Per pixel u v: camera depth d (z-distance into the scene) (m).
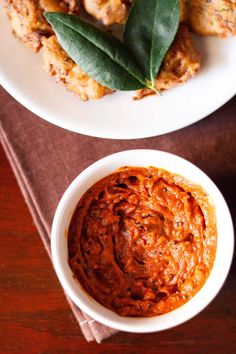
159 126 0.35
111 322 0.30
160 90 0.35
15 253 0.38
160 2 0.32
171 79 0.34
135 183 0.33
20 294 0.38
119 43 0.33
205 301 0.30
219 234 0.31
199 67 0.35
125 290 0.32
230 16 0.34
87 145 0.36
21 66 0.35
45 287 0.38
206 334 0.37
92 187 0.32
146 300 0.32
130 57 0.33
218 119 0.36
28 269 0.38
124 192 0.33
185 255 0.32
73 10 0.35
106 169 0.32
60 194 0.36
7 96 0.37
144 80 0.33
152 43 0.33
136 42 0.33
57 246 0.31
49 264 0.38
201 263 0.32
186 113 0.35
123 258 0.32
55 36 0.35
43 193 0.36
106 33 0.33
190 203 0.32
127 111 0.35
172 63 0.34
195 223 0.32
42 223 0.36
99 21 0.35
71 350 0.38
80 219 0.32
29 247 0.38
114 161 0.31
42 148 0.36
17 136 0.36
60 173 0.36
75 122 0.35
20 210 0.38
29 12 0.34
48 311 0.38
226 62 0.35
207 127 0.36
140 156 0.31
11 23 0.35
